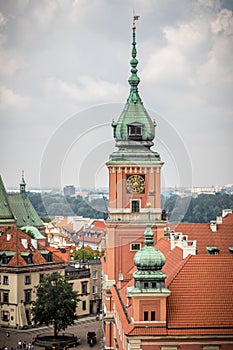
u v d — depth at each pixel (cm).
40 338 12762
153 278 7125
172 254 8519
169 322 7088
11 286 14088
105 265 11400
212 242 10269
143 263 7144
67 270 15088
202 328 7031
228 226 10406
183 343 7044
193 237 10344
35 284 14388
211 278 7425
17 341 12812
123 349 7794
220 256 7644
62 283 13000
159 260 7156
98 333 13412
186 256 7769
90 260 16338
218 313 7150
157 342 7031
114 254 10531
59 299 12662
